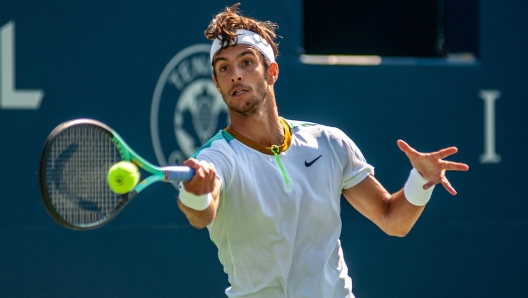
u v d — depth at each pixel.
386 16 23.95
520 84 21.95
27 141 17.45
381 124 20.67
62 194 9.30
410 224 10.59
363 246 20.28
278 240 9.95
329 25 23.59
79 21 17.91
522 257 21.81
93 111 17.97
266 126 10.28
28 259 17.39
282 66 19.81
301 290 10.05
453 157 21.28
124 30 18.30
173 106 18.69
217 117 19.14
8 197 17.28
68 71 17.80
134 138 18.28
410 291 20.69
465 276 21.23
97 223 8.91
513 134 21.86
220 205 9.95
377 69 20.69
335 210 10.41
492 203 21.58
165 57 18.64
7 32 17.33
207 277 19.00
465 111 21.45
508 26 21.94
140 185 9.15
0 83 17.30
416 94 21.02
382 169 20.62
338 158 10.59
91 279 17.92
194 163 8.74
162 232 18.59
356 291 20.14
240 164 9.95
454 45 23.23
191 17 18.95
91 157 9.42
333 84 20.27
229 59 10.24
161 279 18.53
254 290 10.08
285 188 10.02
